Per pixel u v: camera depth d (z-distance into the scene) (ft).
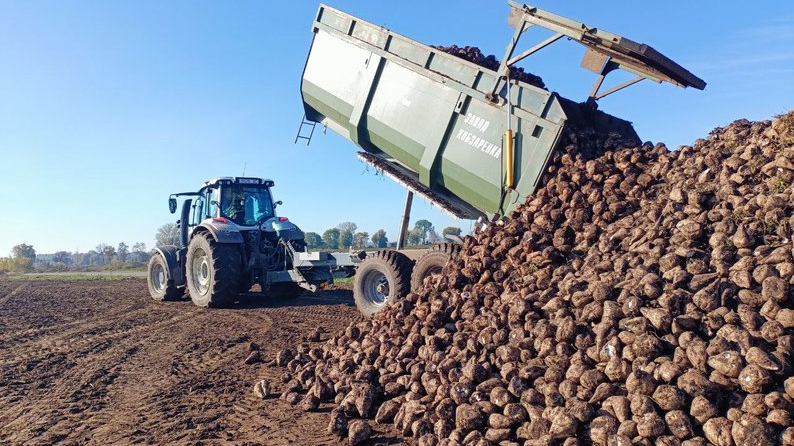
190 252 35.06
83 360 20.24
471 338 13.66
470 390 11.91
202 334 24.84
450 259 20.08
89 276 87.81
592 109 20.38
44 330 27.09
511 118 19.43
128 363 19.67
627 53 17.93
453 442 10.77
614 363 10.57
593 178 17.52
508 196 19.58
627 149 18.03
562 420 10.01
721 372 9.48
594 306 12.09
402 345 15.43
